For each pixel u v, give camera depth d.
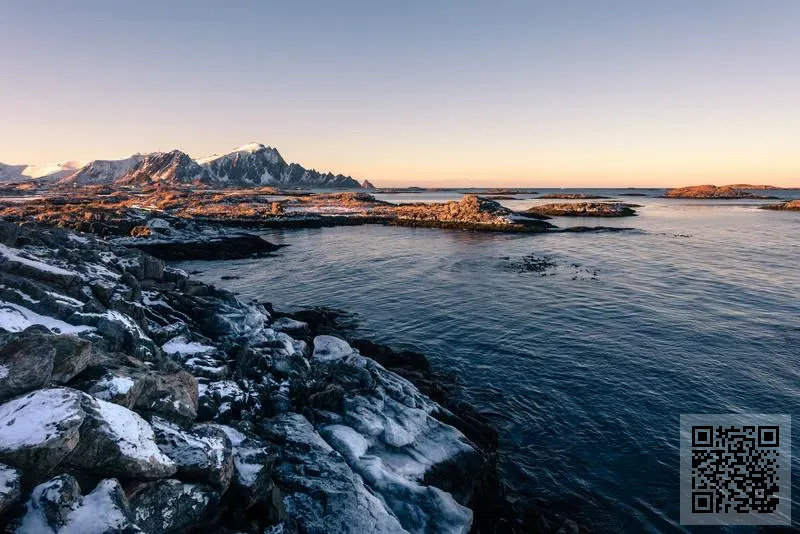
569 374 24.34
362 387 17.91
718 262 57.25
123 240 66.44
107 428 7.64
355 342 27.05
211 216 112.25
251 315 23.45
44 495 6.47
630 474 16.47
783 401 21.31
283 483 11.54
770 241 78.00
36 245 22.44
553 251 68.12
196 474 8.71
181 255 62.62
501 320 33.75
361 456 13.70
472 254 65.50
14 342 8.23
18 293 12.91
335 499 11.20
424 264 57.66
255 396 14.99
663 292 41.81
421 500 12.32
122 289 19.30
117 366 10.28
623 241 79.62
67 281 15.47
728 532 13.81
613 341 29.09
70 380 8.98
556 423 19.70
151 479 7.93
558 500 15.18
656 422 19.66
